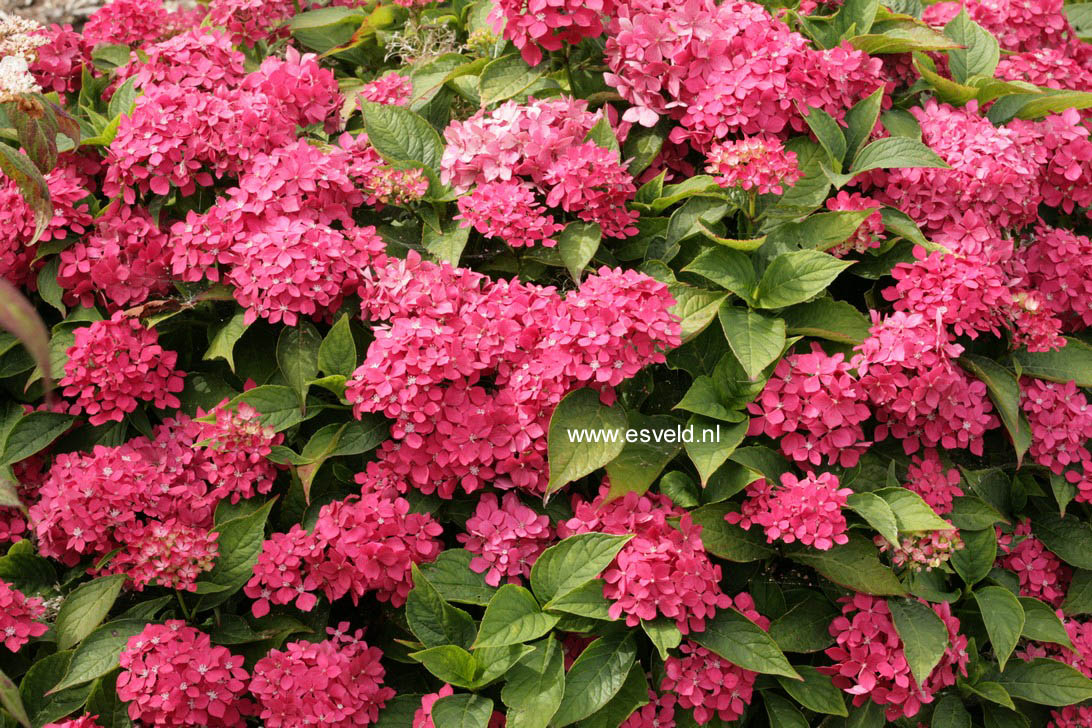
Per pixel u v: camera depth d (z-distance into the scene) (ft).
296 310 11.31
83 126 13.64
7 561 11.09
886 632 10.71
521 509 11.02
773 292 11.55
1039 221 13.53
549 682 10.23
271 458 11.20
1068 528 12.43
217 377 12.30
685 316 11.66
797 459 10.96
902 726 11.43
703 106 12.52
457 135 12.31
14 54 13.84
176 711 9.89
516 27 12.73
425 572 10.84
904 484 11.80
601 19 13.04
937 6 15.34
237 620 10.93
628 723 10.55
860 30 14.25
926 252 11.96
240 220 11.62
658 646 9.98
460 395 10.90
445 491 11.08
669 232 12.41
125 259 12.10
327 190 12.01
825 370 10.91
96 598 10.43
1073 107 13.73
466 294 11.25
